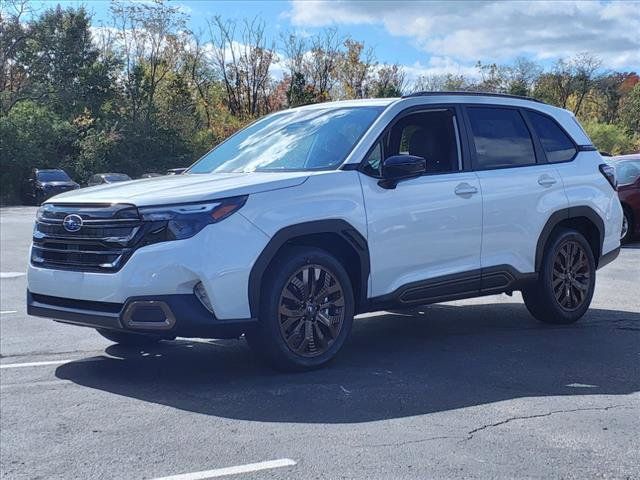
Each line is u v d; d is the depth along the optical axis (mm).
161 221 4930
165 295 4879
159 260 4871
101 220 5043
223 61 59031
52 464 3883
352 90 58219
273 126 6758
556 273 7230
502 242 6629
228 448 4066
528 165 6988
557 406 4793
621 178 14711
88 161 48531
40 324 7633
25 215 28828
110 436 4281
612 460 3908
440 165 6473
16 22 51062
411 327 7414
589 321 7633
